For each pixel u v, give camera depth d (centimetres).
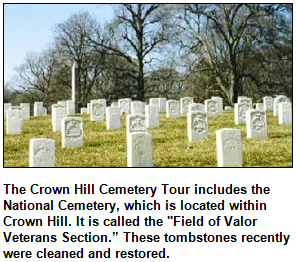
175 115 2558
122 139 1761
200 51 4412
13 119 1956
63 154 1473
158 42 4503
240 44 4397
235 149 1188
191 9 4188
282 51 4234
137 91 4609
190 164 1275
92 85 5247
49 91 6175
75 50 5069
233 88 4288
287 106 2184
